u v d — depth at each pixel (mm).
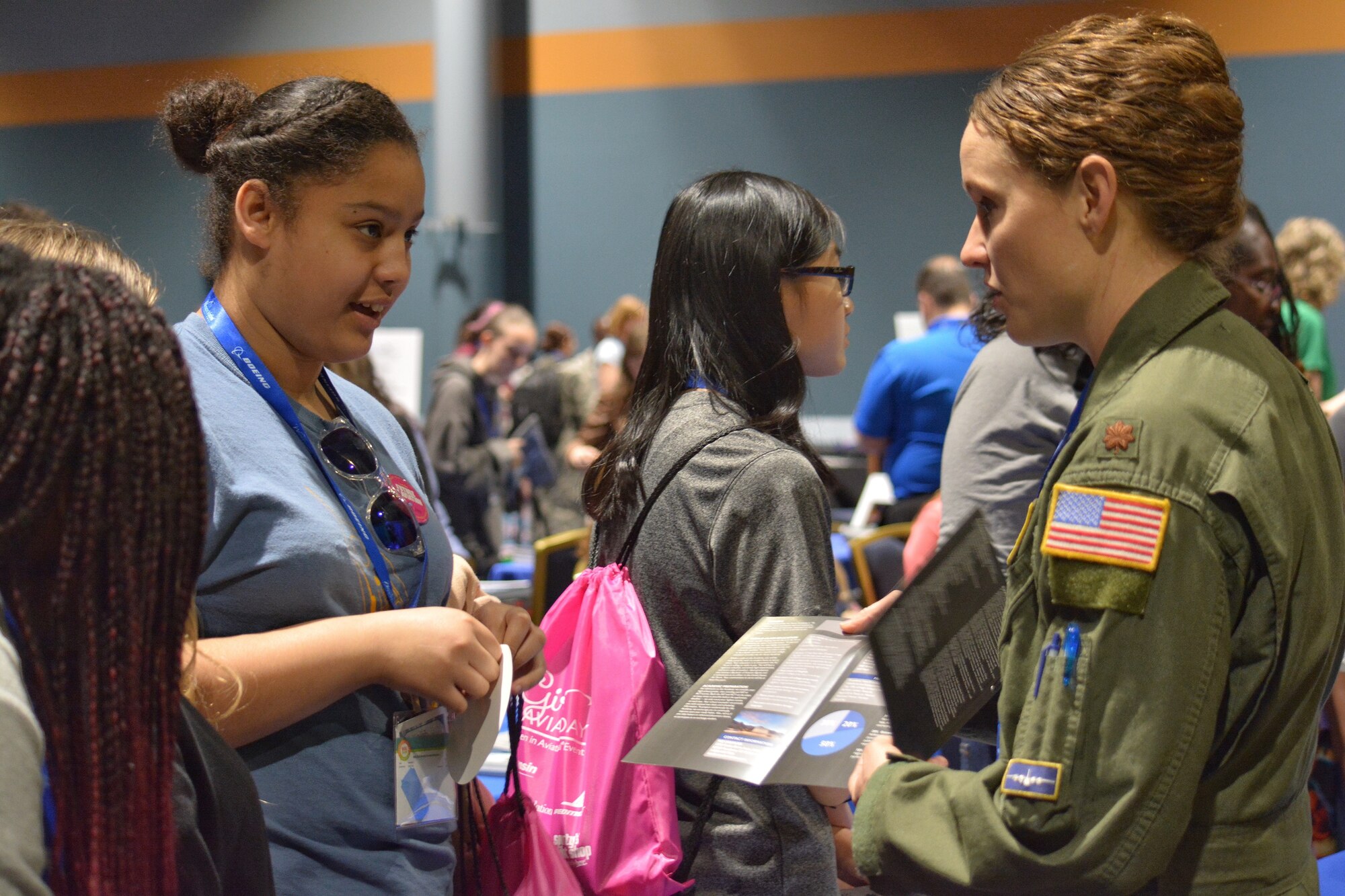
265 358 1188
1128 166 931
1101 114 928
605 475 1501
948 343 4039
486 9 8156
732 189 1463
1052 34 1006
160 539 667
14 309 638
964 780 950
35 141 9172
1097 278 963
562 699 1384
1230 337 948
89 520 636
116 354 650
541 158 8531
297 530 1087
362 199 1132
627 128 8375
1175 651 854
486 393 5559
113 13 8977
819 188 8047
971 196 1015
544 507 5648
